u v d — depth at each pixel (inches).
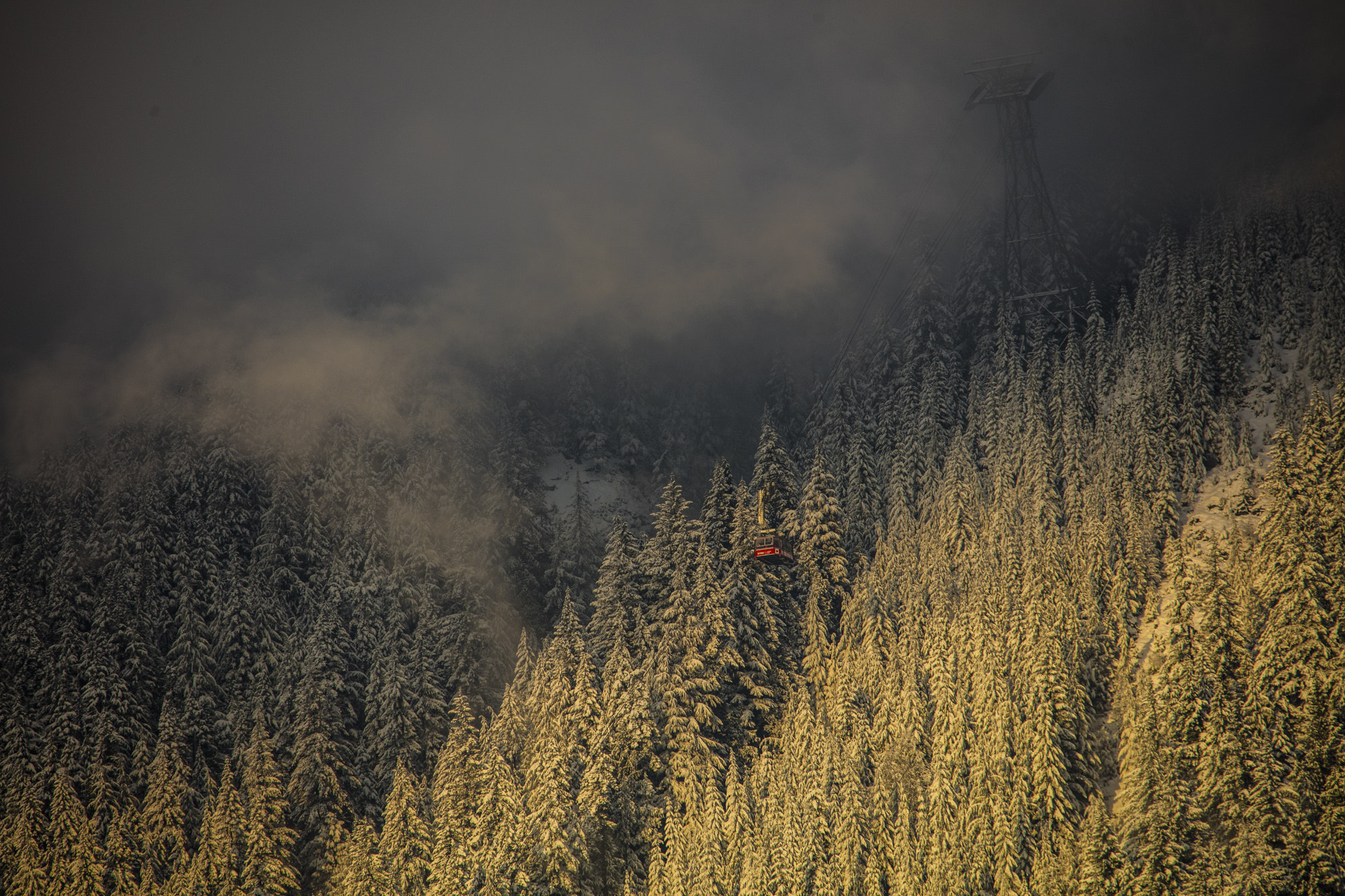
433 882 6097.4
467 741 6673.2
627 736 6658.5
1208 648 6294.3
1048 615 6943.9
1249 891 5039.4
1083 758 6171.3
